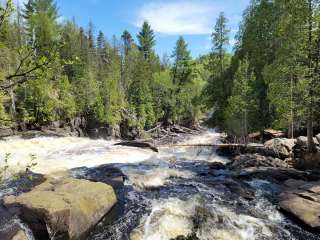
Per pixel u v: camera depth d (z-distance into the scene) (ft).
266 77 96.94
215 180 50.08
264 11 117.19
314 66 63.67
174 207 37.27
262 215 36.55
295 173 53.11
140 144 92.53
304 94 65.57
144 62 222.48
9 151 77.00
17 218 29.68
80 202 31.73
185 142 142.61
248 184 48.21
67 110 146.82
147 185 46.78
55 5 183.01
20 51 11.75
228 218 35.19
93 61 214.48
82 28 248.32
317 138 69.26
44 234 28.35
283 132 92.68
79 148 85.76
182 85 224.94
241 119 102.68
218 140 141.90
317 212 34.50
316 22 62.85
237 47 136.77
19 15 108.37
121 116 184.55
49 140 101.24
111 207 35.99
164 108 217.36
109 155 75.66
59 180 40.63
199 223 34.06
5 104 86.02
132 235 31.24
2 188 41.42
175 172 55.93
